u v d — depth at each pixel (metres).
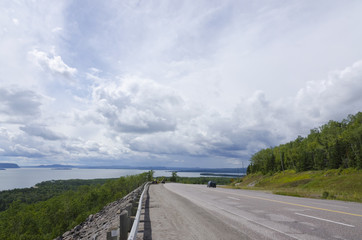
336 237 5.73
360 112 87.69
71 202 64.00
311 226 6.99
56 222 57.28
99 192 78.12
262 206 12.12
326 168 77.69
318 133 101.75
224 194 21.59
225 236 6.26
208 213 10.49
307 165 87.38
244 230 6.83
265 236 6.06
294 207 11.39
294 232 6.34
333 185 50.47
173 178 114.19
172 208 12.88
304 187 56.84
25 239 47.19
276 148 117.25
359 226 6.84
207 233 6.71
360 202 13.98
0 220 52.47
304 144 103.69
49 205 59.34
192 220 8.95
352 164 68.25
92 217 29.72
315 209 10.55
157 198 19.36
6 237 47.47
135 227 5.75
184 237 6.42
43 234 50.75
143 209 12.95
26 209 58.19
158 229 7.61
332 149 76.50
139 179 102.62
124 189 91.69
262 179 99.75
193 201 16.00
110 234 4.90
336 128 89.25
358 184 45.66
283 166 106.75
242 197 17.92
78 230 24.88
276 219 8.30
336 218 8.16
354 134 69.50
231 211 10.73
